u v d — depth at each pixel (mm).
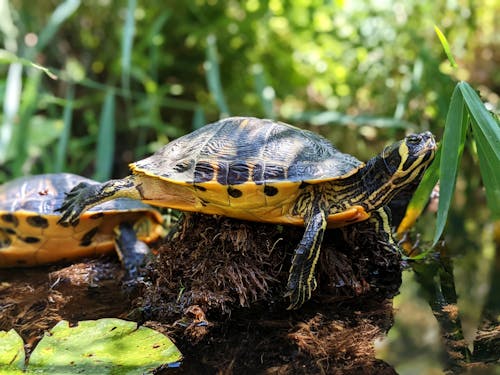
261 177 328
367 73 768
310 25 809
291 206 343
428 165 344
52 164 762
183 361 291
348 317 337
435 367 279
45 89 863
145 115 815
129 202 446
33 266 455
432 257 448
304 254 322
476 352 297
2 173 765
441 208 331
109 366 281
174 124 869
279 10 812
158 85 875
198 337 315
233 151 344
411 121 714
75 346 299
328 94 818
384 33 764
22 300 379
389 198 347
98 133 786
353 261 383
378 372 278
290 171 331
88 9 872
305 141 357
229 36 831
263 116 792
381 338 312
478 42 835
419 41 676
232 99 834
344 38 780
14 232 428
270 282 355
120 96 871
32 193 438
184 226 381
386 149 344
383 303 357
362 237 388
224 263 355
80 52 912
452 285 392
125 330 316
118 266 436
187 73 872
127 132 867
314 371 279
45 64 885
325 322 331
